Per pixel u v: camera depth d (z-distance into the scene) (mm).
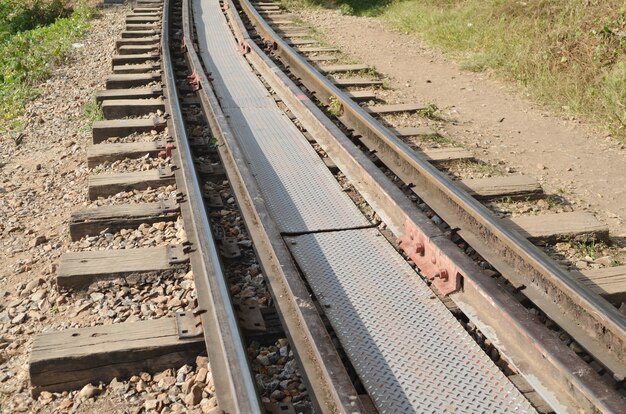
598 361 4004
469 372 4023
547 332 3977
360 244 5543
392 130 8422
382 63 12453
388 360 4152
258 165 7293
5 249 6160
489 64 11664
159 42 13359
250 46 12656
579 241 5660
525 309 4227
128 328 4309
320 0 20156
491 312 4379
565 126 8859
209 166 7113
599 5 11492
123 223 5945
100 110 9562
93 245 5754
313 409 3670
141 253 5227
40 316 4832
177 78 11234
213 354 3951
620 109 8859
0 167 8461
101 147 7777
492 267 5117
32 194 7395
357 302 4754
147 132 8547
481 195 6445
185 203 6051
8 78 12258
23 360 4434
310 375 3844
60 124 9828
